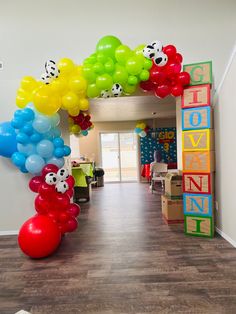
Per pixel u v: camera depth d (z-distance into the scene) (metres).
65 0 3.22
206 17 3.36
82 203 5.25
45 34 3.38
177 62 2.72
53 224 2.60
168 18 3.37
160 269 2.24
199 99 2.92
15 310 1.75
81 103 2.73
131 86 2.72
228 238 2.83
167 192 3.83
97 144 8.46
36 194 3.36
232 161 2.66
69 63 2.58
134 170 9.08
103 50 2.60
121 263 2.39
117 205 4.95
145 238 3.04
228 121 2.72
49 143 2.68
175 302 1.76
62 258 2.55
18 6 3.25
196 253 2.54
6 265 2.44
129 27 3.38
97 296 1.87
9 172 3.35
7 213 3.38
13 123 2.57
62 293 1.93
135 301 1.79
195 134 2.98
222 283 1.97
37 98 2.45
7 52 3.38
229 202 2.77
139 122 8.27
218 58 3.38
